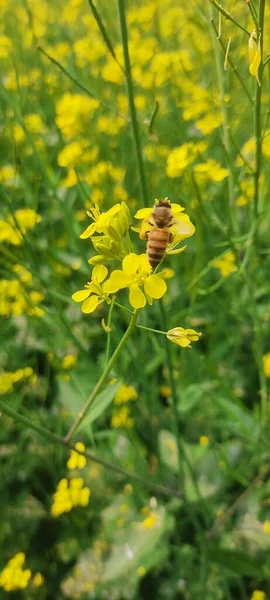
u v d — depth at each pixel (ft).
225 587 0.81
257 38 0.56
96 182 0.98
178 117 0.99
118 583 0.87
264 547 0.86
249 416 0.88
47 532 0.96
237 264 0.80
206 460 0.95
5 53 1.38
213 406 0.99
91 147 1.13
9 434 1.03
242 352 1.11
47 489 1.02
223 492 0.92
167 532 0.90
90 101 1.03
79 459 0.78
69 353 1.08
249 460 0.95
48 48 1.54
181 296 1.00
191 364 1.03
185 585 0.88
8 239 0.89
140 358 0.91
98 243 0.51
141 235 0.51
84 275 1.10
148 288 0.48
